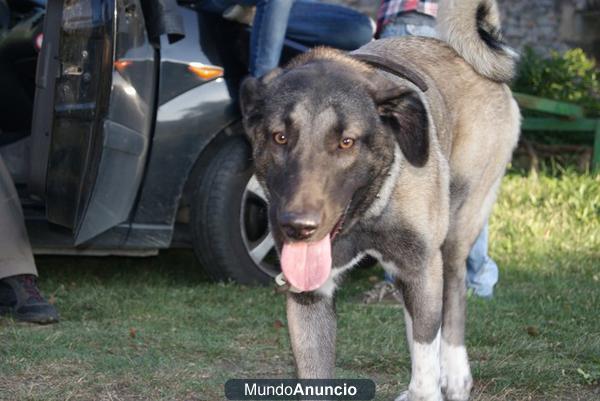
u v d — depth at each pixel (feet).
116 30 18.88
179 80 22.56
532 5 54.65
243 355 18.31
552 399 16.12
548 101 41.55
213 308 21.61
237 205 23.25
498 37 17.28
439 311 14.52
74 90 19.24
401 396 15.43
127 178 21.30
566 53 50.93
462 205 17.01
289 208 12.39
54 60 19.77
